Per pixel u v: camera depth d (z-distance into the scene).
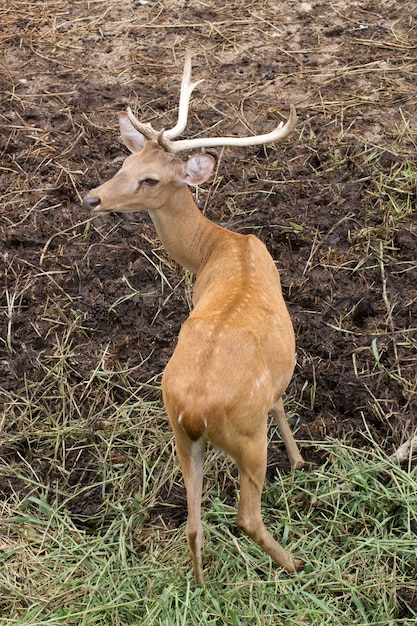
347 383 8.57
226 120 11.42
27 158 11.10
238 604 6.96
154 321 9.32
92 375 8.80
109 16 13.58
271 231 10.02
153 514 7.83
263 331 6.75
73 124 11.50
